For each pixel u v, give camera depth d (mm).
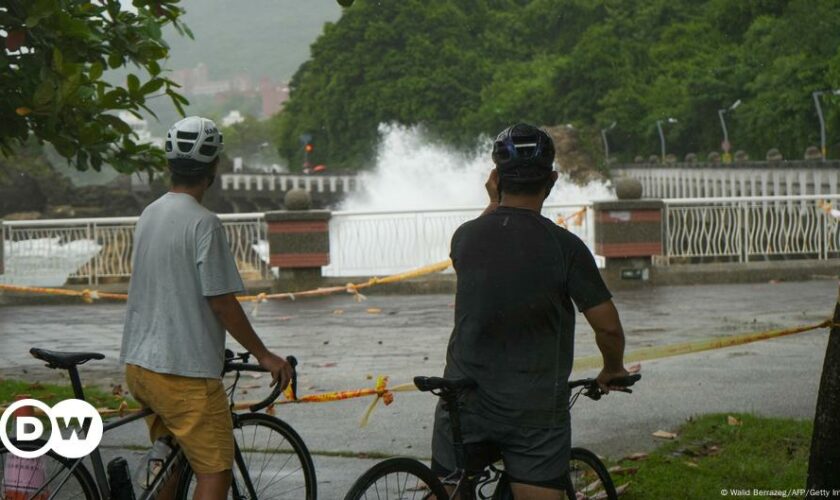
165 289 5836
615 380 5699
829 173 60594
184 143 5930
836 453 6477
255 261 24844
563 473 5375
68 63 9195
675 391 12344
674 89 133750
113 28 10000
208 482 5887
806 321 18469
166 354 5805
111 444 10109
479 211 24656
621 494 8000
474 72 157375
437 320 19656
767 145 105250
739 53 124000
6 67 9406
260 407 6266
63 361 6059
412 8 161625
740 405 11484
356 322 19609
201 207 5961
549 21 173500
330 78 164625
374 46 160500
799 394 12031
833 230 25469
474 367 5383
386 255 24688
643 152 135750
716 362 14336
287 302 22984
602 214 24000
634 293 23125
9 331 19797
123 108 9984
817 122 98625
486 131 147250
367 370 14531
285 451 6828
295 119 174000
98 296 18391
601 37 145875
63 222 24688
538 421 5312
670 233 25094
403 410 11711
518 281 5320
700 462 8898
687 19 157750
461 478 5414
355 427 10898
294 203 24281
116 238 24875
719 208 25219
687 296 22422
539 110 146375
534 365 5328
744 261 25250
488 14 175250
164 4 10164
